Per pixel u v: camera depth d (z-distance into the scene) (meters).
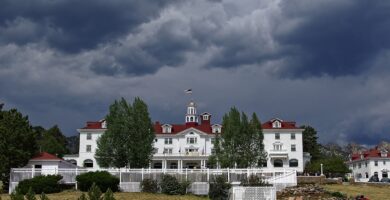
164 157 125.00
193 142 131.12
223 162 89.19
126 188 66.88
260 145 91.31
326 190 62.78
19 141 75.19
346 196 58.88
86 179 64.31
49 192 62.81
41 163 83.31
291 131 129.75
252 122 92.19
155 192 65.44
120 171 68.00
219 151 91.31
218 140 92.56
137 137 84.75
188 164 126.69
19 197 39.00
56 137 176.38
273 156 127.12
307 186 65.81
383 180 98.31
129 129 84.69
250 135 90.94
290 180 66.38
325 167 124.25
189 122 139.75
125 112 85.94
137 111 86.19
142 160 84.19
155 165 127.00
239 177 68.25
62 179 67.06
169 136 131.88
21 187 62.69
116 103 86.56
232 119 91.56
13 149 73.06
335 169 123.56
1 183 72.38
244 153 89.69
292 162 128.38
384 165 145.88
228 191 59.97
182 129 134.50
